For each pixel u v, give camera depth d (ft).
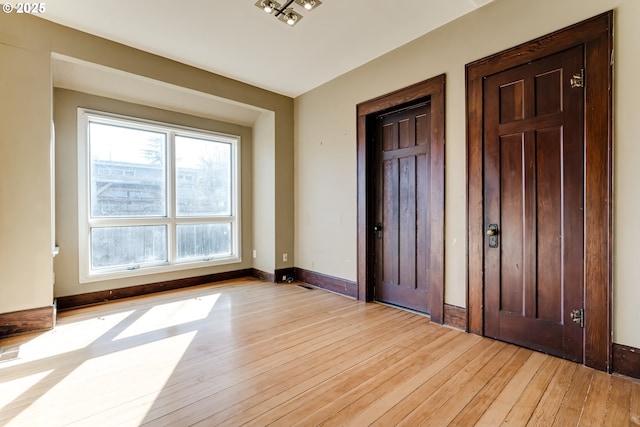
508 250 7.98
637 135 6.12
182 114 13.66
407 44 10.16
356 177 12.07
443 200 9.25
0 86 8.27
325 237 13.46
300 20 8.93
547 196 7.34
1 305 8.32
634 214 6.17
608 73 6.39
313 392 5.87
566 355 7.06
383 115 11.57
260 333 8.71
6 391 5.87
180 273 13.65
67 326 9.16
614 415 5.14
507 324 8.01
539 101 7.43
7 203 8.38
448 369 6.69
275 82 13.32
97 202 11.75
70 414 5.21
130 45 10.25
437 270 9.41
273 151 14.48
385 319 9.83
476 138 8.52
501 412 5.26
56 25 9.04
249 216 15.97
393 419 5.11
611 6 6.37
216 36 9.75
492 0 8.10
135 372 6.59
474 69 8.53
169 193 13.41
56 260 10.66
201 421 5.06
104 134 11.88
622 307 6.32
